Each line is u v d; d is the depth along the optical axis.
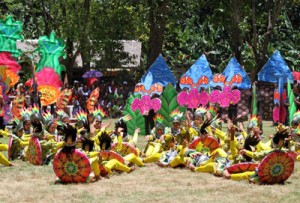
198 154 16.25
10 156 17.78
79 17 40.78
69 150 13.80
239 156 14.61
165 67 26.42
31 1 43.25
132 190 13.23
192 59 51.47
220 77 25.92
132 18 41.62
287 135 13.74
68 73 42.53
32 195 12.66
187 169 16.19
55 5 41.56
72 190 13.17
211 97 26.02
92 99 23.66
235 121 25.73
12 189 13.33
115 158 15.30
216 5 42.44
